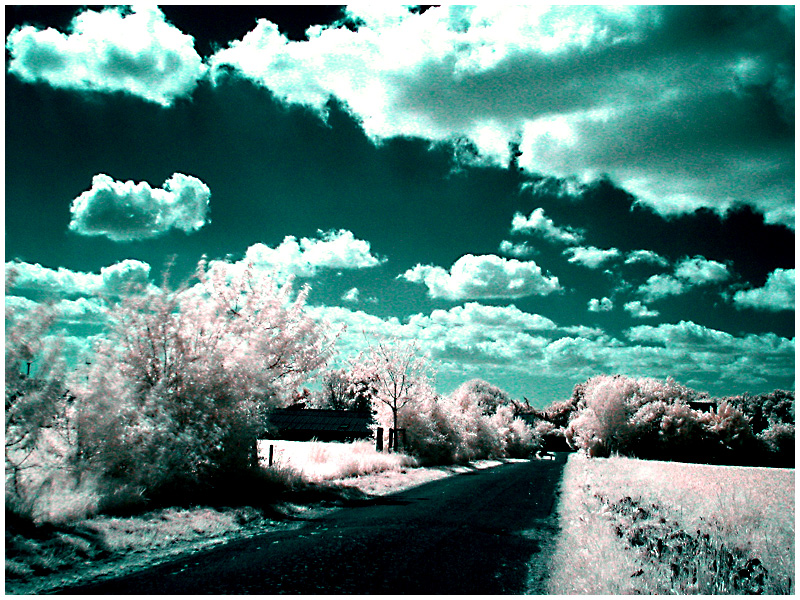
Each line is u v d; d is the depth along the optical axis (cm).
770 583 571
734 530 790
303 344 1487
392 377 2736
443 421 2902
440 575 577
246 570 573
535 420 9369
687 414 4041
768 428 4447
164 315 1156
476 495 1376
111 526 738
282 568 584
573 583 557
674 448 4059
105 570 566
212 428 1120
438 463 2702
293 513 983
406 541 746
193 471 1044
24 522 681
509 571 607
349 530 819
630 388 4466
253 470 1190
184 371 1143
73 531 691
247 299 1486
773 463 3894
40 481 810
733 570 604
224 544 708
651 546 703
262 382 1233
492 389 9625
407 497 1295
